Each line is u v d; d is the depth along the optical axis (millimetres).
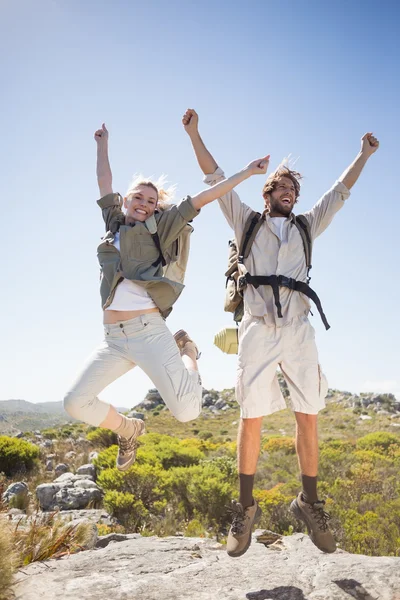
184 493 13766
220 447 26703
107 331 3242
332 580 3002
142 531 11305
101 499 13609
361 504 13391
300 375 3111
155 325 3176
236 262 3363
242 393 3104
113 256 3289
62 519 4719
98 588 2893
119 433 3398
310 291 3195
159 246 3324
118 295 3199
